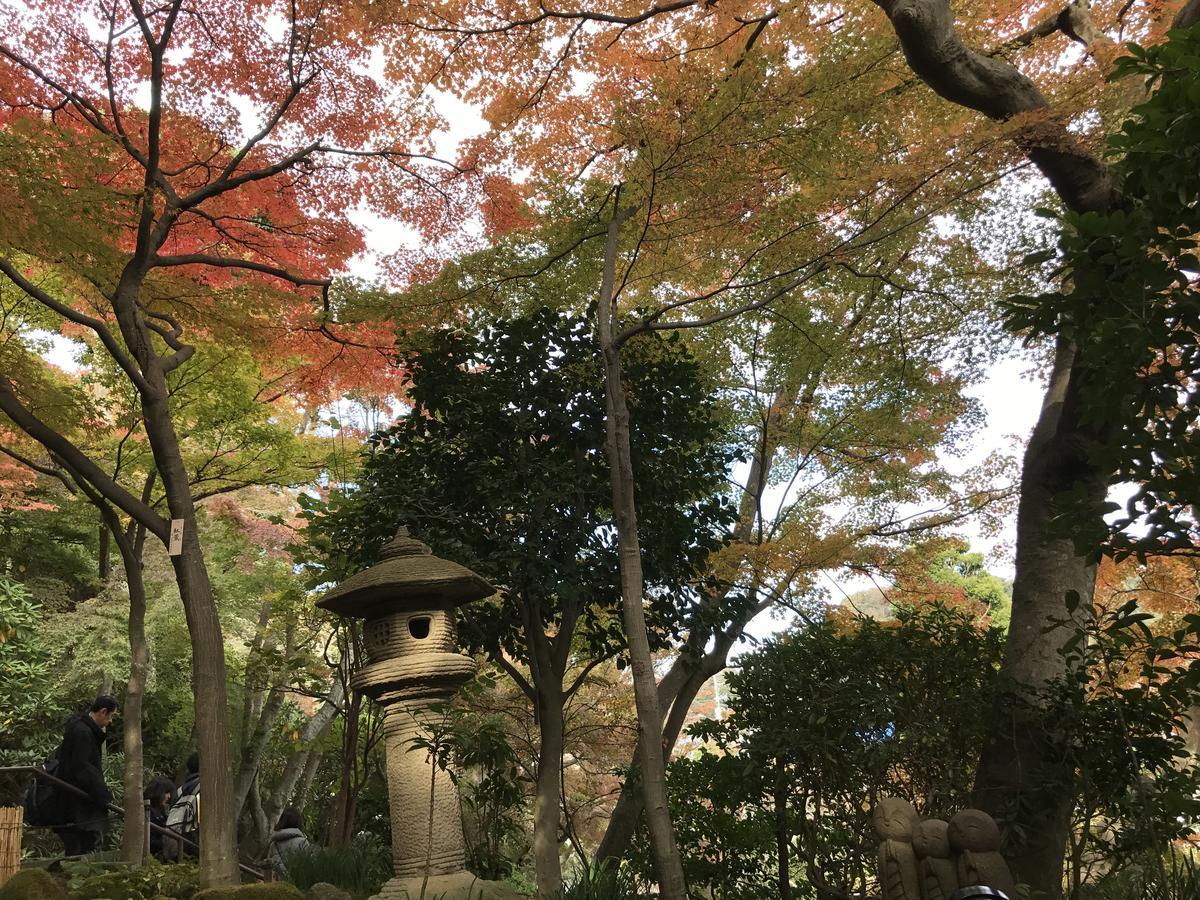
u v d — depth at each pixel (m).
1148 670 4.84
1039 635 6.23
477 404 7.23
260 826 13.16
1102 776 5.25
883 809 4.86
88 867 6.14
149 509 6.16
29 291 6.09
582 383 7.34
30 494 11.65
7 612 12.59
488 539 7.03
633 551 5.41
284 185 7.78
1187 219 3.68
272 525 12.80
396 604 5.88
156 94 6.20
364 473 7.69
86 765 7.18
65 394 8.74
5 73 6.65
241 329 8.27
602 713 10.42
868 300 9.05
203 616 6.00
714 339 9.96
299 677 9.91
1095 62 6.62
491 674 8.68
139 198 6.59
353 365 8.76
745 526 9.97
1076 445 6.46
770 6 7.52
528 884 9.07
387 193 8.09
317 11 6.84
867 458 10.04
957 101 6.58
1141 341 3.65
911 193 6.42
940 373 9.44
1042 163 6.52
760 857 7.32
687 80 6.16
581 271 8.15
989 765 5.82
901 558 8.92
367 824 8.68
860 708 5.75
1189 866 4.79
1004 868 4.36
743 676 6.60
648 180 6.63
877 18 7.26
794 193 7.52
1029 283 8.46
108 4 6.44
